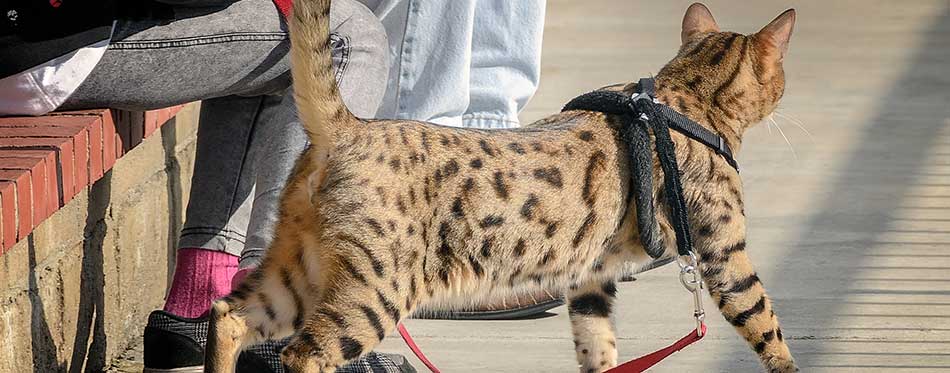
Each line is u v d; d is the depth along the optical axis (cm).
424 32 754
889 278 772
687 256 541
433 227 496
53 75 530
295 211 505
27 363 531
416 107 760
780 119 1189
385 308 489
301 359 490
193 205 598
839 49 1557
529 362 648
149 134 668
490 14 815
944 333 680
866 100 1282
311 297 512
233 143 598
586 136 537
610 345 593
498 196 506
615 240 546
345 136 491
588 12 1788
